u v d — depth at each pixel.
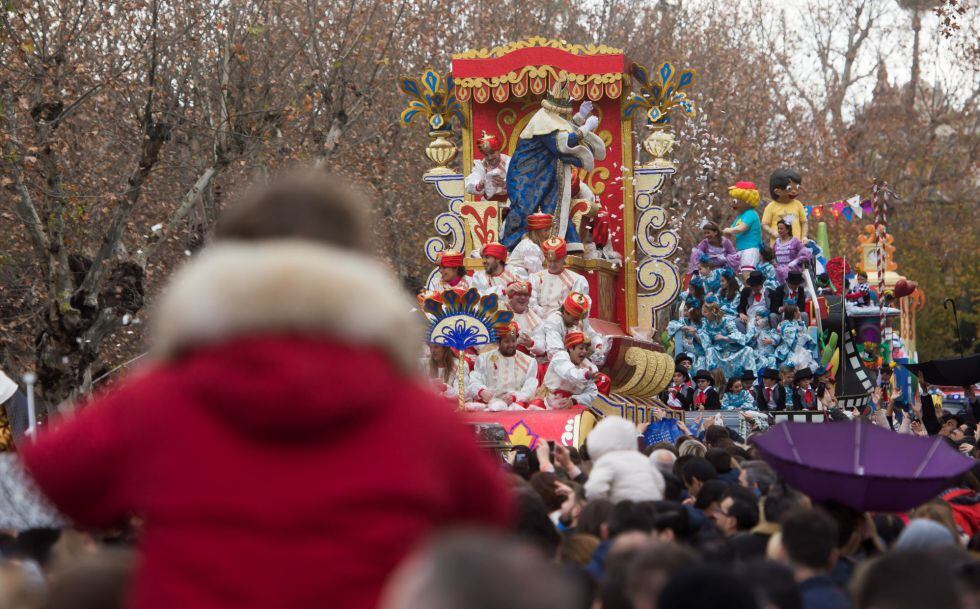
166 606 6.20
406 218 60.03
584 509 12.55
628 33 76.81
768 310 44.28
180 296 6.58
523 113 35.25
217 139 41.12
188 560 6.23
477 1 67.62
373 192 55.62
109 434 6.62
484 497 6.90
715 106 75.31
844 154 92.81
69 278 37.62
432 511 6.51
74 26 37.69
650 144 35.66
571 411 27.06
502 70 34.31
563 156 31.98
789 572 9.05
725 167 69.19
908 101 106.75
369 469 6.36
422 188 61.81
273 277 6.45
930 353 110.56
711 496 14.79
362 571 6.23
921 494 12.05
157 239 40.25
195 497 6.28
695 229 69.31
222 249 6.81
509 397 27.55
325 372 6.34
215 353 6.48
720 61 78.12
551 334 28.19
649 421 34.16
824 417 38.81
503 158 33.44
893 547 11.43
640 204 35.66
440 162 35.38
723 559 10.16
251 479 6.30
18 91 37.00
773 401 42.19
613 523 11.45
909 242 107.69
